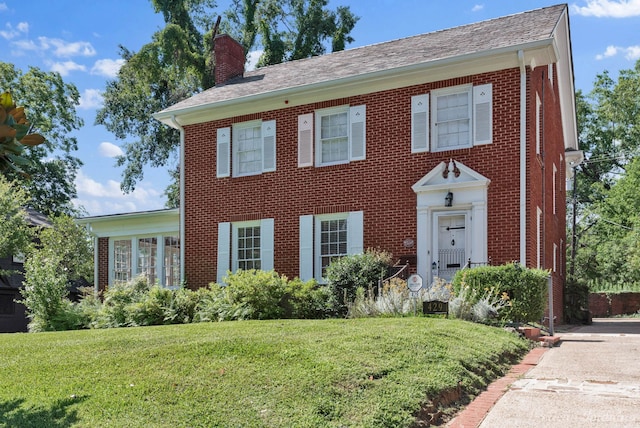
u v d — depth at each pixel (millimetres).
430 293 12297
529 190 14344
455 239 15289
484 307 11516
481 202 14781
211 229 18953
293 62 21859
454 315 11422
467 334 9055
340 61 19359
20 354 8305
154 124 36281
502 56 14594
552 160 19500
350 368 6398
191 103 19797
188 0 35312
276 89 17578
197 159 19422
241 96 18531
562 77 21906
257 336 8188
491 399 6441
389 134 16219
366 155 16516
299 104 17719
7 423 5352
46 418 5418
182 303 15008
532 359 9109
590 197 43406
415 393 5848
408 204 15781
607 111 43281
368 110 16609
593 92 44406
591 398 6457
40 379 6746
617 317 31516
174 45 32031
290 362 6695
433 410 5770
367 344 7492
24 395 6148
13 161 3803
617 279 41000
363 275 14359
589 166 44625
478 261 14633
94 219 21391
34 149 37656
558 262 21125
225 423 5137
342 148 17188
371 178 16375
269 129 18156
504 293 11656
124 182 36906
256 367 6562
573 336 12891
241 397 5707
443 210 15445
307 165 17422
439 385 6195
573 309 21609
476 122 15062
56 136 39219
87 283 32656
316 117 17516
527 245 14219
